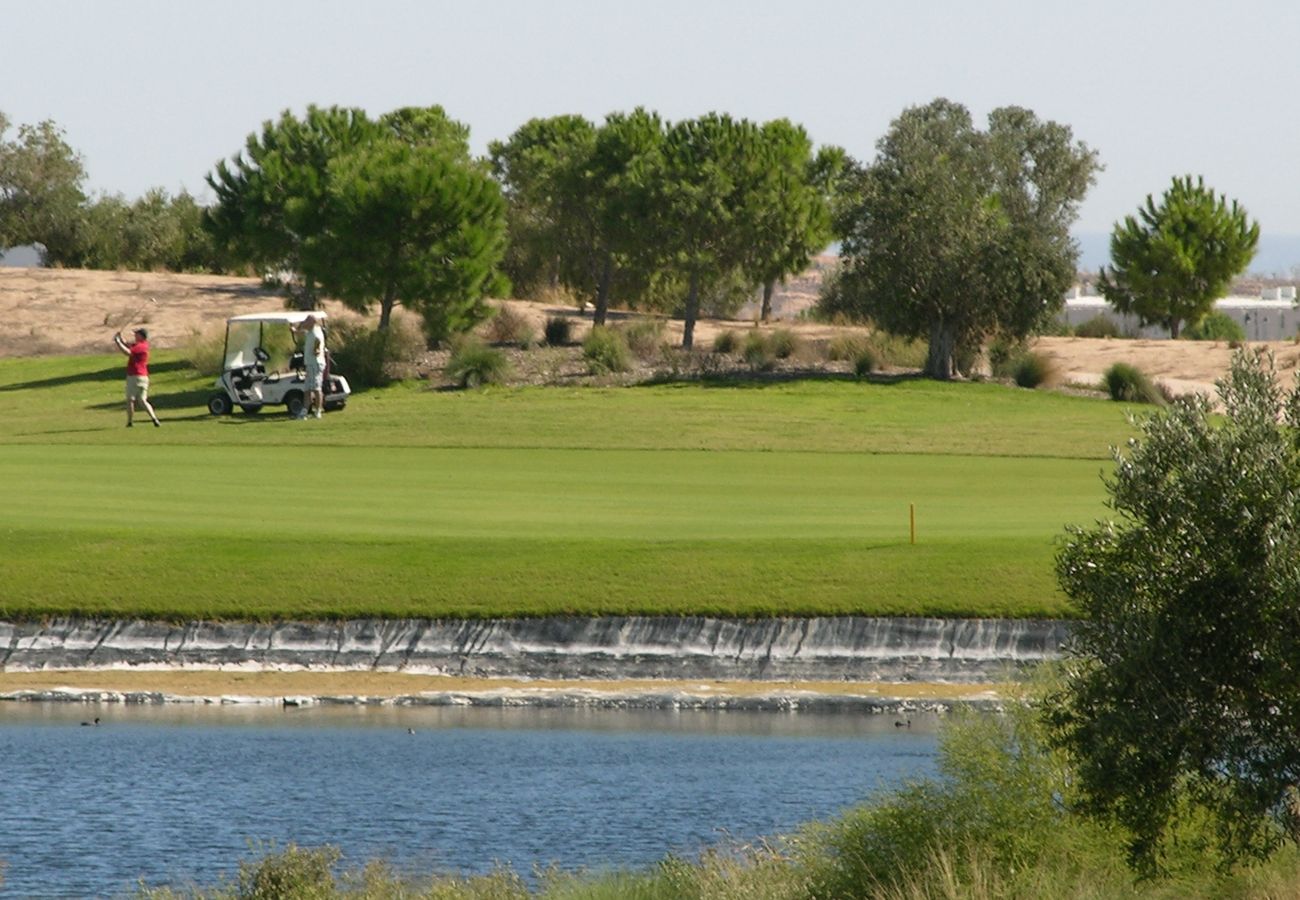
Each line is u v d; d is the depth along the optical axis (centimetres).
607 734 5228
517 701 5628
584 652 5941
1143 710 2714
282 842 4025
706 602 6050
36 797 4409
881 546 6462
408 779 4622
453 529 6950
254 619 6025
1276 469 2631
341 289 13988
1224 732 2719
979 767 3375
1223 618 2686
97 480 8719
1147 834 2858
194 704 5588
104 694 5625
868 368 14025
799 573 6222
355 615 6025
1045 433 11125
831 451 10388
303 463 9712
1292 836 2845
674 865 3497
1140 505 2748
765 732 5275
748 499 8169
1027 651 5878
